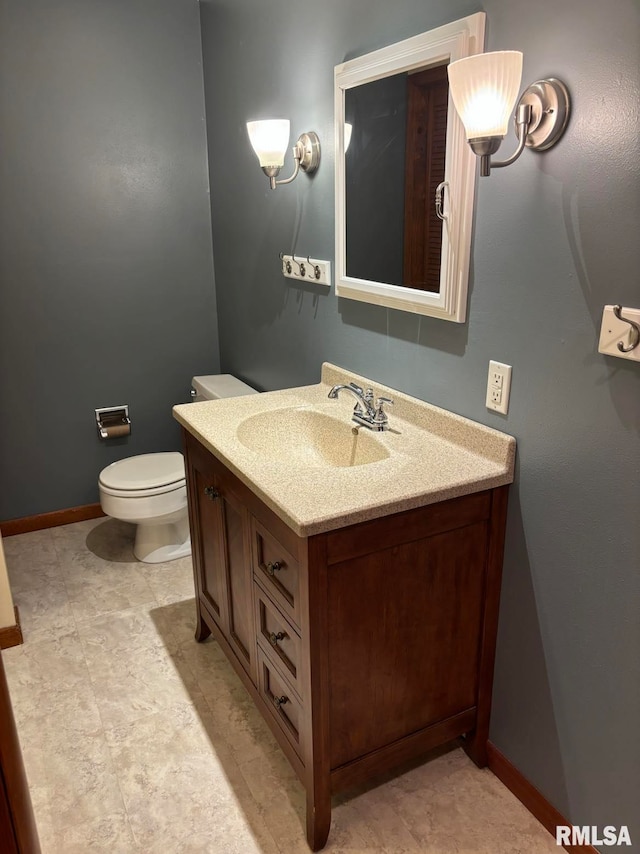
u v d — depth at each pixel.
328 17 1.92
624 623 1.33
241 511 1.71
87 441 3.18
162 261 3.12
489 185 1.46
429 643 1.61
